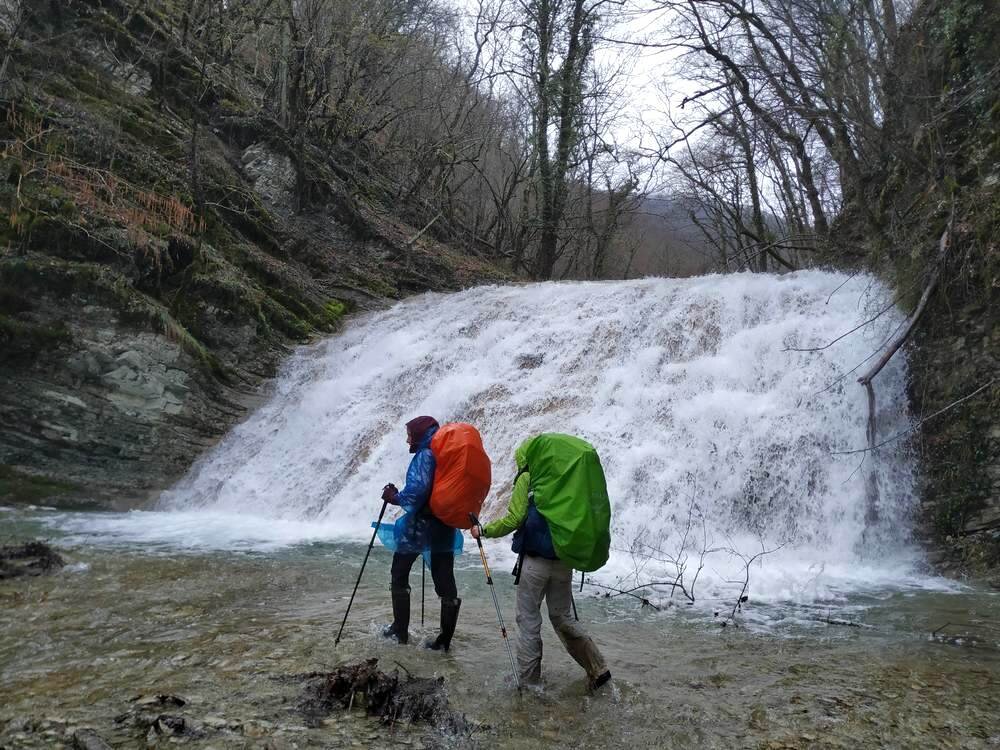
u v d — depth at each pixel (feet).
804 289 41.98
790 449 32.40
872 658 17.69
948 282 33.81
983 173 36.01
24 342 38.27
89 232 41.34
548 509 14.89
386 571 25.57
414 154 88.89
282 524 35.55
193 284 47.47
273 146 66.85
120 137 51.39
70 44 55.11
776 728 13.44
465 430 16.87
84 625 17.63
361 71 87.66
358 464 39.75
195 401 44.09
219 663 15.34
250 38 76.79
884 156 45.55
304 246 63.52
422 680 14.67
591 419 37.73
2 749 11.17
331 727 12.66
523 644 15.15
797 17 51.24
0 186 40.09
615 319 46.47
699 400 35.91
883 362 31.86
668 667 16.78
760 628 20.33
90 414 40.14
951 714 14.17
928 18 43.09
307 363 51.31
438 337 51.98
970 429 30.76
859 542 29.76
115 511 38.81
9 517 34.22
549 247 89.92
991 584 26.63
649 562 28.30
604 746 12.60
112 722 12.29
